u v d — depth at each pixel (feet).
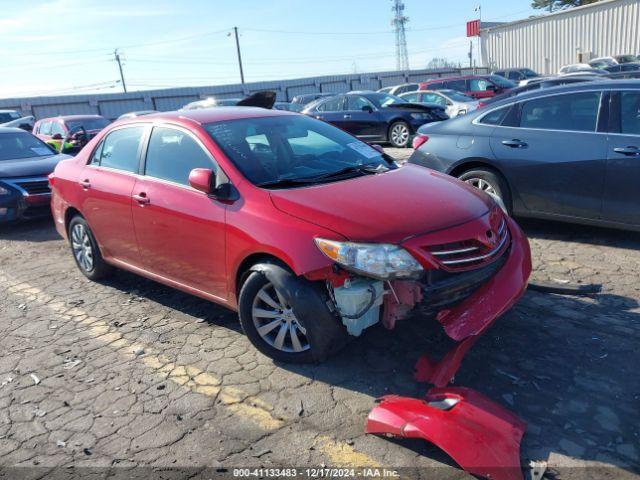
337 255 10.29
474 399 9.55
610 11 89.04
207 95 126.52
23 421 10.71
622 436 9.13
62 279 18.98
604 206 17.13
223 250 12.37
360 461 8.95
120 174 15.57
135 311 15.62
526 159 18.35
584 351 11.70
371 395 10.72
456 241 10.64
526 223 21.03
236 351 12.82
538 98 18.66
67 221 18.48
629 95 16.76
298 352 11.66
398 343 12.48
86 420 10.60
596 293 14.32
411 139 45.60
